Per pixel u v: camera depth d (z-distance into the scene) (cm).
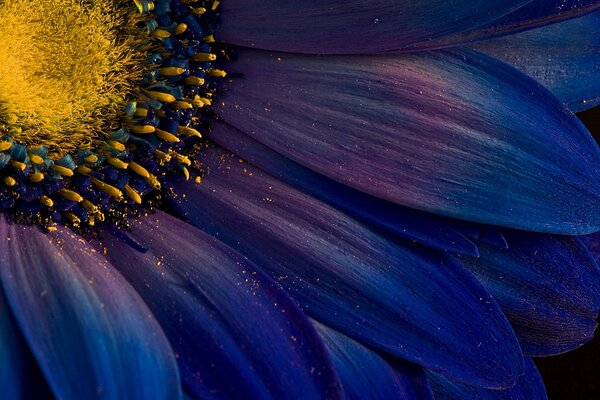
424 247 15
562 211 15
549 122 15
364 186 15
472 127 15
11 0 15
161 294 15
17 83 15
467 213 15
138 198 15
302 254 15
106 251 15
